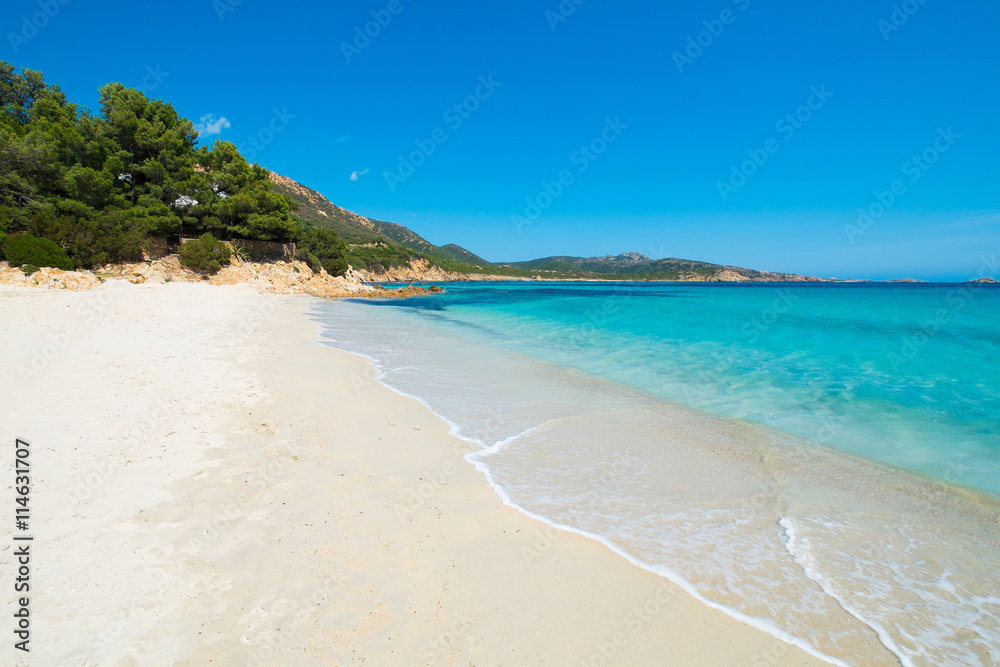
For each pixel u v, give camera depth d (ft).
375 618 9.64
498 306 120.06
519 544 12.71
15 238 85.56
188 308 66.23
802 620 10.36
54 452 16.03
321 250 199.21
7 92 145.59
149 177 136.98
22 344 32.63
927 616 10.63
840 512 15.17
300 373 31.14
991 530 14.28
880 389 30.53
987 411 25.91
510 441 20.72
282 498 14.21
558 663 8.86
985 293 142.72
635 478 17.25
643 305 111.45
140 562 10.73
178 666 8.15
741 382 32.65
